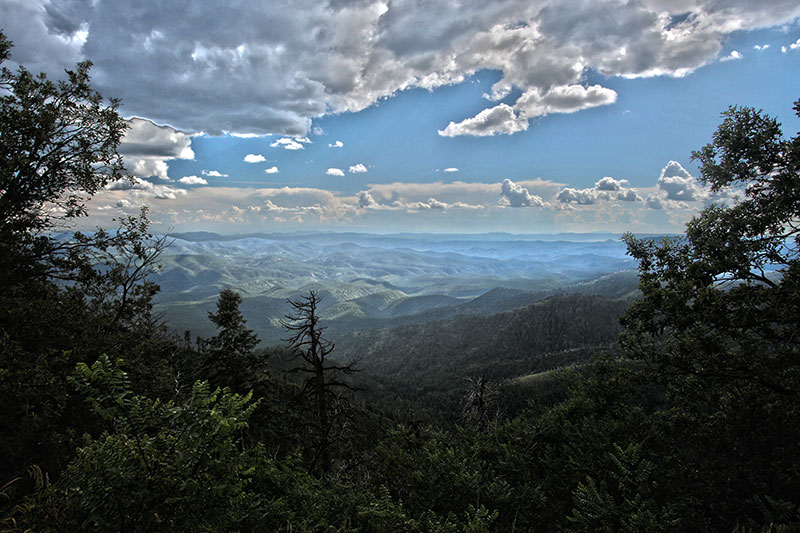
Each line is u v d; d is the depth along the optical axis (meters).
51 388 5.86
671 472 5.55
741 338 7.07
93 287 11.12
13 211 9.17
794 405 6.34
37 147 10.10
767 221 7.07
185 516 2.70
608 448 6.22
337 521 4.75
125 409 3.11
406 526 4.68
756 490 5.16
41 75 10.60
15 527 2.72
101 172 11.63
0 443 5.03
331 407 14.80
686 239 8.38
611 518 4.51
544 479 6.17
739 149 7.54
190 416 3.07
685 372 7.45
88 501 2.63
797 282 6.28
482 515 4.50
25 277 9.23
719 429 6.48
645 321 8.44
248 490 4.44
